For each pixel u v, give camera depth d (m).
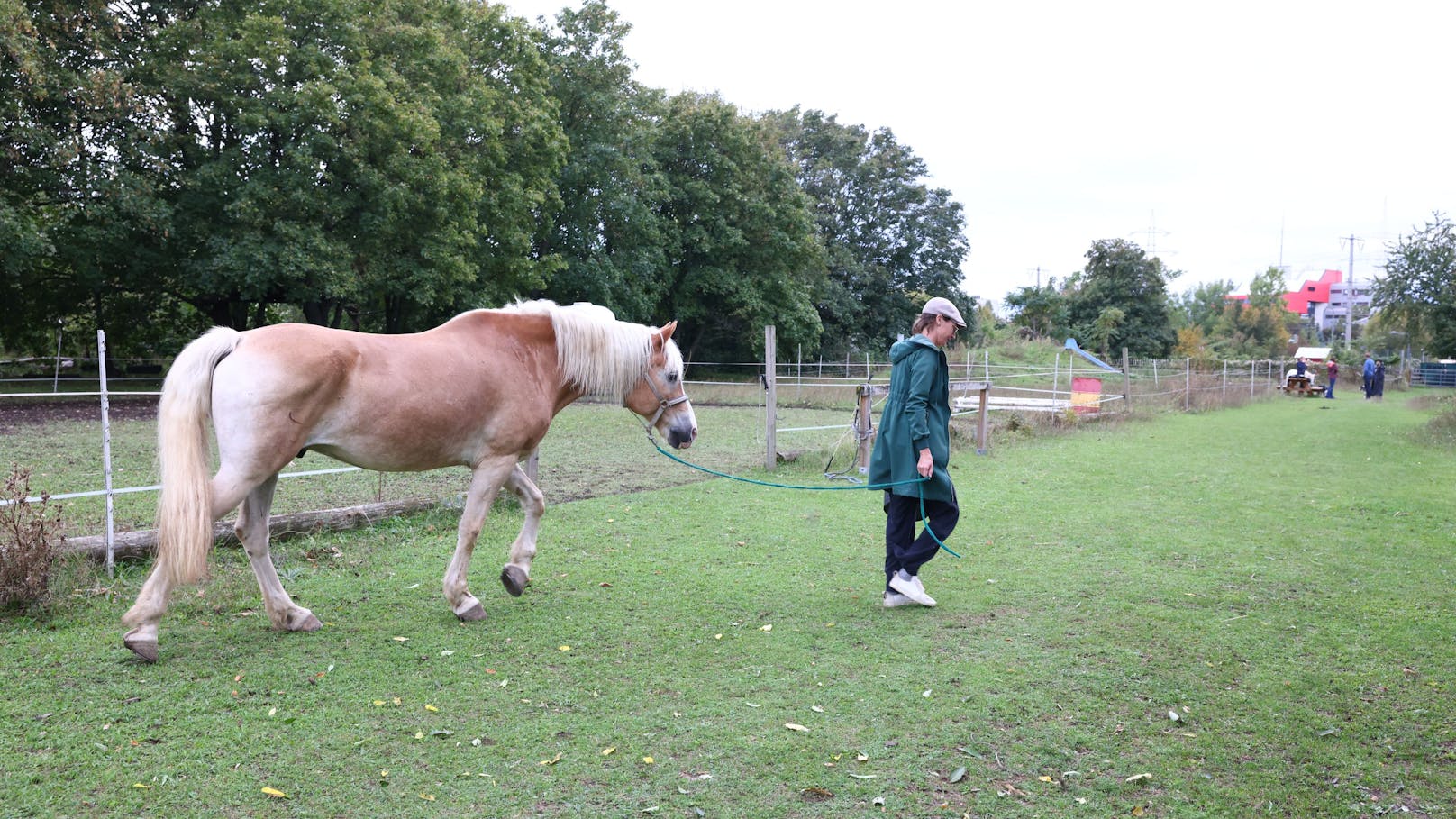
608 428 15.05
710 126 30.25
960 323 4.56
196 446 3.56
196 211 18.22
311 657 3.79
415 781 2.74
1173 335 49.03
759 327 30.72
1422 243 26.80
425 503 6.77
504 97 22.59
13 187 16.59
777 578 5.30
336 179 18.64
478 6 23.20
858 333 42.97
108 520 4.87
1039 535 6.57
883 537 6.48
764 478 9.39
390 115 18.09
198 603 4.48
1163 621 4.49
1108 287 48.53
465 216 20.31
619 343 4.72
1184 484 9.14
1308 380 30.09
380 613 4.46
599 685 3.55
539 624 4.31
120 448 10.85
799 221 31.44
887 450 4.61
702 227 30.39
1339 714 3.34
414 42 20.00
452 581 4.34
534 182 23.31
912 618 4.52
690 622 4.40
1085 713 3.34
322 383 3.75
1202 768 2.92
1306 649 4.07
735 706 3.35
